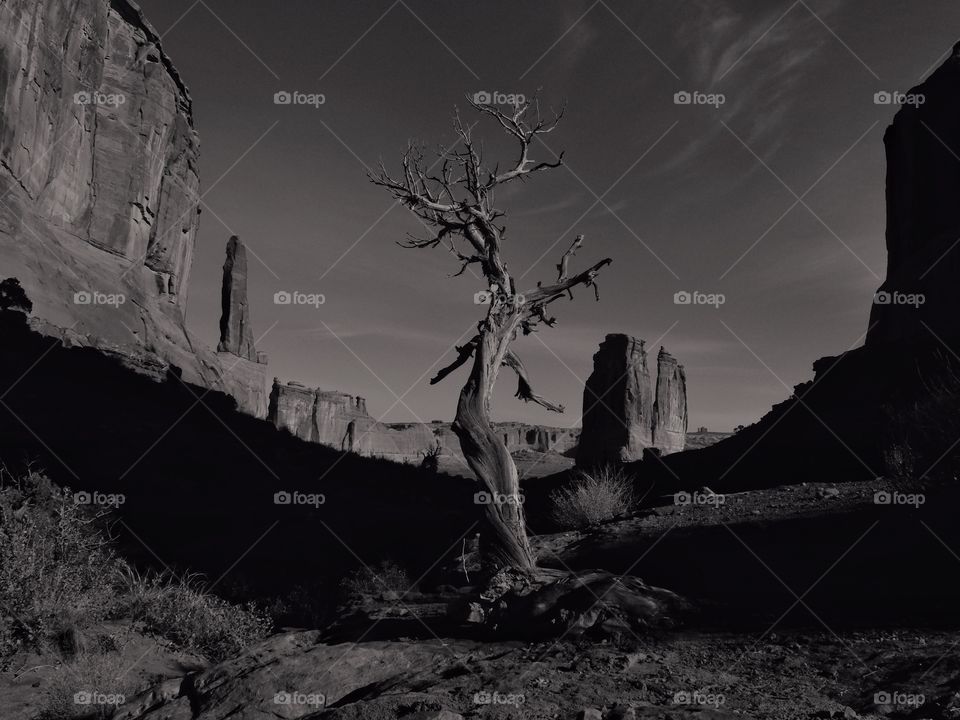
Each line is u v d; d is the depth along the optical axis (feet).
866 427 53.21
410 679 13.79
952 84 89.56
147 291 242.99
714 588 21.67
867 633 15.25
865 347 72.95
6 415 82.43
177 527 60.03
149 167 256.32
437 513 85.25
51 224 196.34
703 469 64.64
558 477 91.50
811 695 11.80
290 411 596.29
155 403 118.52
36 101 187.42
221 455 97.04
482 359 21.98
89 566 27.40
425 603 27.53
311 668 14.98
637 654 14.89
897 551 21.89
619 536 33.12
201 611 26.53
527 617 18.22
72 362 117.50
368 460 131.44
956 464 27.96
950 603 16.69
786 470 52.49
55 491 29.30
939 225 88.38
